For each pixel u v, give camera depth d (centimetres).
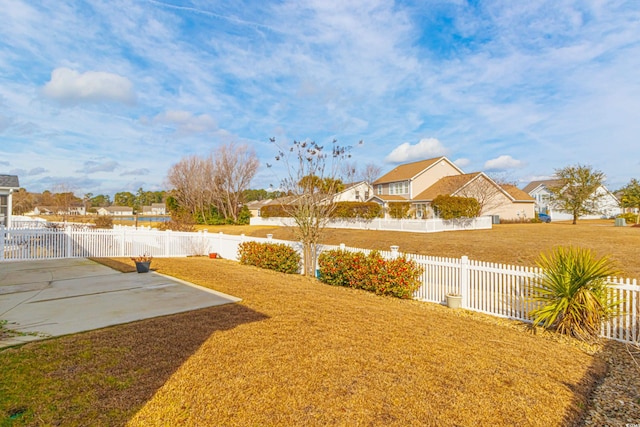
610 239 1570
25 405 296
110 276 905
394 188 3991
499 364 415
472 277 739
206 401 310
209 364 381
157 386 333
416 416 299
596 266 568
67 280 848
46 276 898
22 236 1188
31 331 474
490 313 707
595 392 376
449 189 3309
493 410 313
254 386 338
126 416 287
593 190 3128
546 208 4456
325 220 1159
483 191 3120
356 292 829
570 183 3188
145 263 963
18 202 4981
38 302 634
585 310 556
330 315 580
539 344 510
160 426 275
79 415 285
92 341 440
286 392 329
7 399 303
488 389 351
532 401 333
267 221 3822
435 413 304
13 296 681
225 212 4322
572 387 370
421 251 1563
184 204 4381
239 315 563
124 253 1379
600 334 570
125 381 341
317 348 434
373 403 316
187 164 4503
